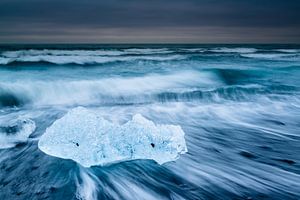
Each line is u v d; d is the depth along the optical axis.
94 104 9.91
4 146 5.21
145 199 3.64
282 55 29.53
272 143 6.06
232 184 4.06
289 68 18.62
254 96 11.32
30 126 6.14
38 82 11.02
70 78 13.09
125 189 3.85
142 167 4.38
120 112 8.66
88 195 3.66
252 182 4.13
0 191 3.70
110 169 4.27
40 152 4.89
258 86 11.79
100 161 4.25
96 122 4.61
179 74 14.83
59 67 17.16
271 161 5.00
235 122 7.82
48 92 10.41
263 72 16.33
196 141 6.10
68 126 4.64
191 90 10.92
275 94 11.74
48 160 4.45
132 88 11.66
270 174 4.43
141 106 9.62
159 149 4.65
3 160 4.63
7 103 9.59
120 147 4.43
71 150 4.42
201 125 7.46
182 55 27.62
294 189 3.93
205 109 9.25
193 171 4.43
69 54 25.58
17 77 13.26
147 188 3.89
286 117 8.45
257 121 7.96
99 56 23.48
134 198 3.66
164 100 10.72
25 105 9.51
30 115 8.09
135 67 18.05
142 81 12.77
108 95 10.66
